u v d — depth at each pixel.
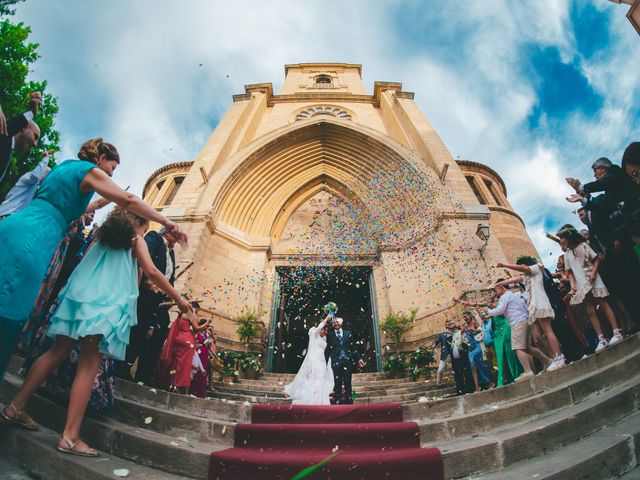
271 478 3.06
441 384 8.98
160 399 4.42
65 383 3.20
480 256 12.36
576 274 5.38
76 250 4.04
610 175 5.08
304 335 19.66
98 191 2.81
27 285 2.36
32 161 11.82
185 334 5.54
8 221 2.48
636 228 4.87
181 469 3.09
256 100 21.33
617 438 3.03
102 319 2.71
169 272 5.46
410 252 14.42
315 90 24.75
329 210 17.41
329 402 6.15
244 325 12.79
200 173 15.45
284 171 17.67
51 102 12.79
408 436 3.75
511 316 5.76
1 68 11.62
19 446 2.59
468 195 14.16
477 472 3.12
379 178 16.69
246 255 15.16
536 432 3.30
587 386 4.00
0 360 2.23
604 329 6.11
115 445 3.17
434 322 12.57
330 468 3.11
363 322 19.70
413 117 18.25
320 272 15.85
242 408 4.53
